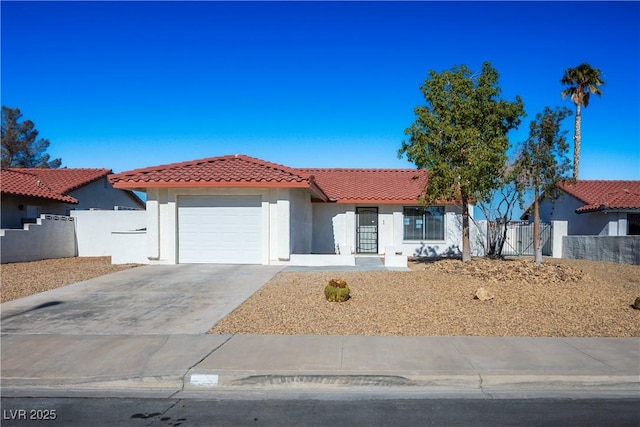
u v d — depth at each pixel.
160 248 16.83
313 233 22.48
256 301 10.73
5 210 22.22
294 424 5.19
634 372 6.40
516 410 5.54
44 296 11.52
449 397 5.96
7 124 48.19
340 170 26.30
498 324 8.87
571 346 7.55
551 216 29.45
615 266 17.27
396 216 22.34
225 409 5.62
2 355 7.26
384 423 5.20
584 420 5.27
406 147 14.92
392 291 11.69
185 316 9.55
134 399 5.96
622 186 28.06
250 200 16.75
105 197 30.97
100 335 8.24
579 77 36.66
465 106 14.20
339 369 6.52
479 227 22.31
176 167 17.03
